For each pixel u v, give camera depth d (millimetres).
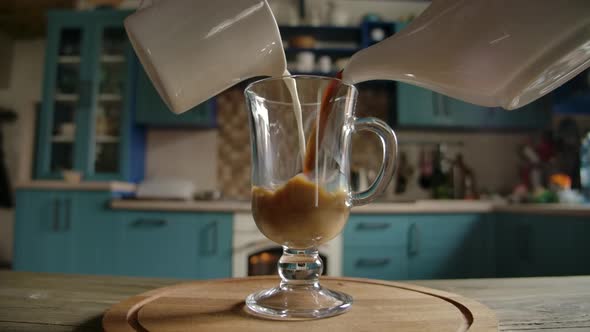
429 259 2090
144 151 2727
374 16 2652
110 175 2395
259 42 417
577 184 2479
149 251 2100
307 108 415
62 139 2449
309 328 331
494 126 2520
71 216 2166
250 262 2055
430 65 398
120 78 2477
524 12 338
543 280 560
